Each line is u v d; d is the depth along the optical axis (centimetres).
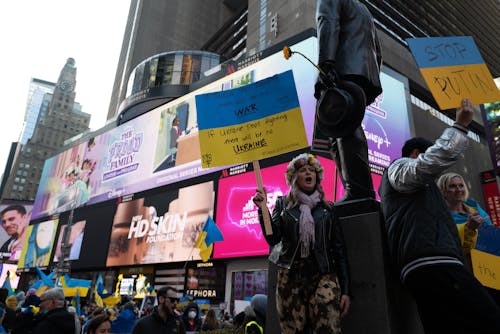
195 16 9256
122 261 3769
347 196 385
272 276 376
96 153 4966
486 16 9112
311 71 2998
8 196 11988
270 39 4828
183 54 4962
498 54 9188
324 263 263
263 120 339
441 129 4441
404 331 308
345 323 317
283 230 288
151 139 4228
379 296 305
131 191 4153
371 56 414
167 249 3375
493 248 346
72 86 14238
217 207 3122
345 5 419
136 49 8338
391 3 6900
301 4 4569
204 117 356
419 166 238
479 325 210
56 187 5416
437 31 7744
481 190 4600
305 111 2886
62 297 534
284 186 2708
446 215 250
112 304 1372
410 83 4759
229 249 2881
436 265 227
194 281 3131
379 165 2998
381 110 3288
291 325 266
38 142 12962
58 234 4888
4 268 6550
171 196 3594
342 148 392
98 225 4306
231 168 3177
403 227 250
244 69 3628
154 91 4753
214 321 963
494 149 1692
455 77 274
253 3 5606
